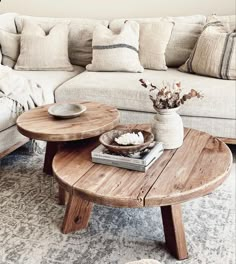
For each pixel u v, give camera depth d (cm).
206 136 196
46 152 238
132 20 322
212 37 276
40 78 298
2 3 397
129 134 172
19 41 338
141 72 301
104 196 144
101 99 270
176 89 177
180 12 342
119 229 188
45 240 182
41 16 389
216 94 243
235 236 180
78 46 340
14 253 174
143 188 148
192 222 192
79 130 194
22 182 236
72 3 373
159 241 179
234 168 245
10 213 204
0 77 270
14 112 249
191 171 160
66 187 154
